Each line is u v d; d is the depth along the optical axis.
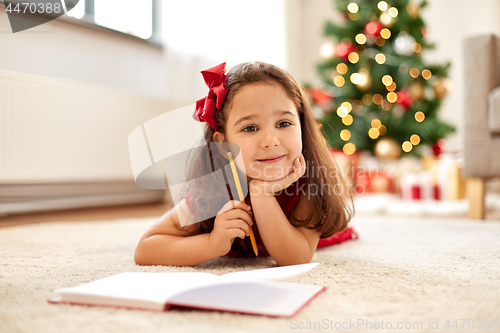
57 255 0.91
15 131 1.72
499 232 1.21
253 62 0.78
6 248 0.98
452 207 1.87
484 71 1.52
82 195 2.12
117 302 0.50
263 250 0.88
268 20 2.86
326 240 1.01
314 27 3.77
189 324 0.45
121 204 2.36
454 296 0.55
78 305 0.52
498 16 3.13
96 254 0.93
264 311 0.47
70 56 2.03
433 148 2.64
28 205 1.89
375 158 2.76
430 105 2.68
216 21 2.51
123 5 2.29
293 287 0.57
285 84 0.75
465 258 0.83
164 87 2.45
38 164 1.79
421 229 1.30
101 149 2.00
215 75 0.76
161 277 0.59
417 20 2.63
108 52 2.21
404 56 2.66
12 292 0.59
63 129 1.86
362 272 0.70
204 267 0.79
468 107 1.56
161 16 2.35
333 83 2.79
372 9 2.66
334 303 0.52
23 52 1.84
